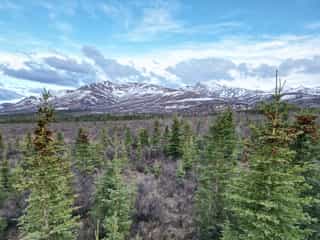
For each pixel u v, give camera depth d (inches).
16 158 1446.9
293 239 312.2
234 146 695.1
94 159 1195.3
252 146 372.2
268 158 339.6
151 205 789.9
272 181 332.8
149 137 1720.0
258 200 332.8
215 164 609.0
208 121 2167.8
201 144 1147.9
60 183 441.7
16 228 754.2
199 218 615.5
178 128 1449.3
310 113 485.7
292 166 389.4
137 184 944.3
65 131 2477.9
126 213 644.7
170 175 1130.0
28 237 377.1
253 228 333.1
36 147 401.7
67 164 468.1
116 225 573.0
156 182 1023.0
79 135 1170.0
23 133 2513.5
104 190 675.4
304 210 450.6
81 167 1106.1
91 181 965.2
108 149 1552.7
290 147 479.2
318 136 474.0
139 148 1466.5
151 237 657.6
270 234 319.3
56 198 416.2
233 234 377.7
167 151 1450.5
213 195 592.1
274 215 321.1
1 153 1540.4
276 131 346.0
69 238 424.8
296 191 365.1
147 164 1314.0
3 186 869.2
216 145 639.1
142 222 718.5
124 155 1305.4
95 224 683.4
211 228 566.6
